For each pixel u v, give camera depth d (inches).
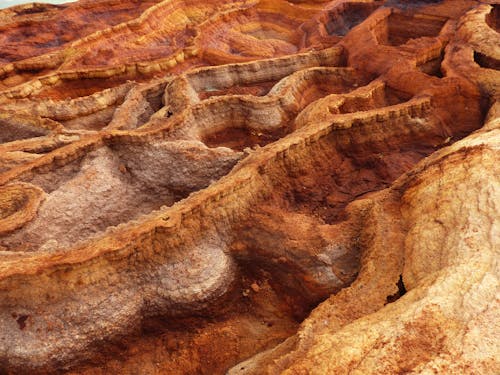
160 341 379.2
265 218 428.5
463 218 328.8
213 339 380.5
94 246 353.1
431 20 986.7
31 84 784.9
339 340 262.7
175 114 636.7
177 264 382.0
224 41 1136.2
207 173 554.9
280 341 373.7
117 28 1066.1
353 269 390.9
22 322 333.1
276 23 1288.1
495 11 954.1
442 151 436.5
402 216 398.0
